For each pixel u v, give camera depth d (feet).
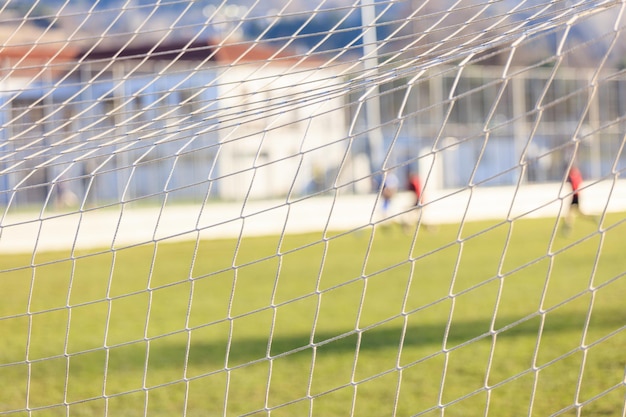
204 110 21.75
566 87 164.04
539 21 18.65
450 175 160.97
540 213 128.77
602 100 163.32
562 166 161.99
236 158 145.59
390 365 33.53
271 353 36.91
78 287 63.46
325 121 156.04
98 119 25.30
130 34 24.32
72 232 105.70
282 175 152.46
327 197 144.25
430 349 36.04
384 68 21.11
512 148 162.50
